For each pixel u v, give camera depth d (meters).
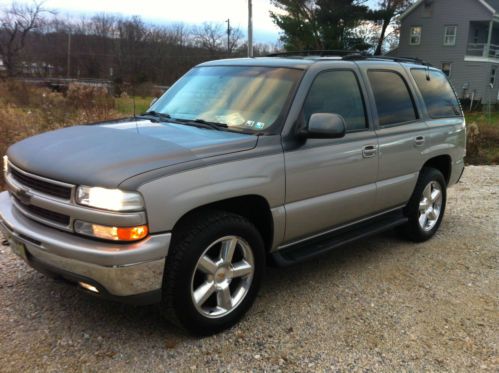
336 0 35.28
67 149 3.21
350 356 3.22
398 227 5.46
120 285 2.85
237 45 54.78
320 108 3.98
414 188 5.11
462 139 5.88
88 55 54.19
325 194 3.99
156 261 2.91
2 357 3.03
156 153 3.08
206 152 3.23
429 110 5.31
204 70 4.66
